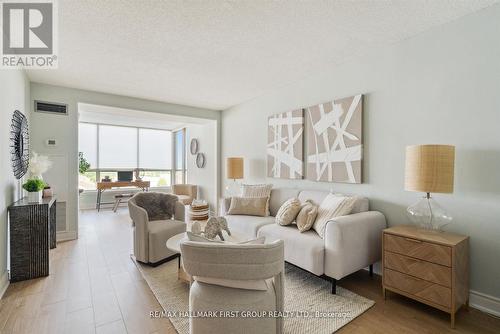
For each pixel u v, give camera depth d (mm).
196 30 2316
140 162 7875
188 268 1408
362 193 2857
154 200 3391
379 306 2074
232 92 4223
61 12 2031
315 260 2240
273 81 3670
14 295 2203
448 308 1799
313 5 1966
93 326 1788
